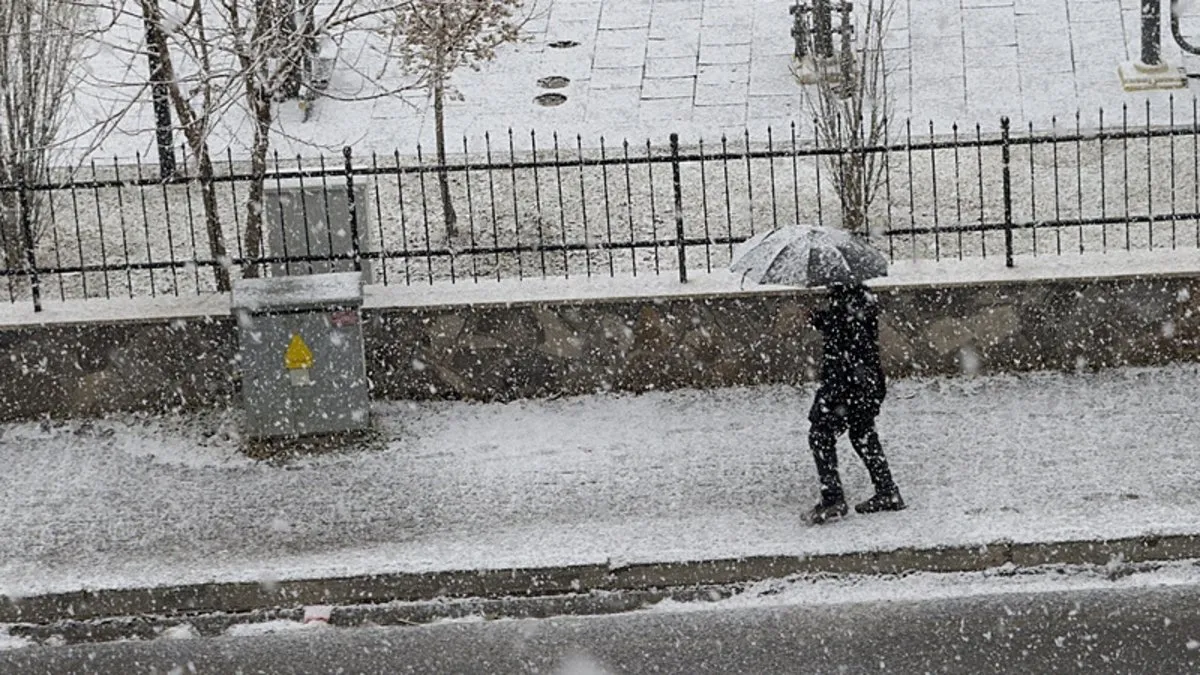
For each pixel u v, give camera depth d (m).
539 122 21.41
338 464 15.20
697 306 16.00
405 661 12.43
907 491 14.16
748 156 16.11
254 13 17.66
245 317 15.20
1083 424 15.08
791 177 19.80
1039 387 15.81
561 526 13.97
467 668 12.27
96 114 20.91
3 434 15.94
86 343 16.03
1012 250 16.83
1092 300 15.94
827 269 13.19
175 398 16.20
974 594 12.92
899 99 21.34
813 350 16.09
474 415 15.99
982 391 15.80
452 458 15.21
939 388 15.90
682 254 16.12
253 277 16.91
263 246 18.20
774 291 15.91
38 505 14.71
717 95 21.75
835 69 21.50
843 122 20.17
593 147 20.70
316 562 13.52
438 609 13.16
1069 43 22.30
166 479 15.08
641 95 21.89
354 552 13.71
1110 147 20.02
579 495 14.48
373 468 15.11
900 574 13.23
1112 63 21.88
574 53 22.91
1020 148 20.08
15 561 13.80
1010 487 14.08
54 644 12.98
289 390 15.37
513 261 18.41
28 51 18.48
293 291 15.37
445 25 18.52
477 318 16.06
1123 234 18.12
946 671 11.87
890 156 20.03
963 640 12.27
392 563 13.37
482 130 21.25
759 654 12.24
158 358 16.09
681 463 14.91
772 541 13.40
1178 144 19.95
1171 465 14.27
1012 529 13.33
